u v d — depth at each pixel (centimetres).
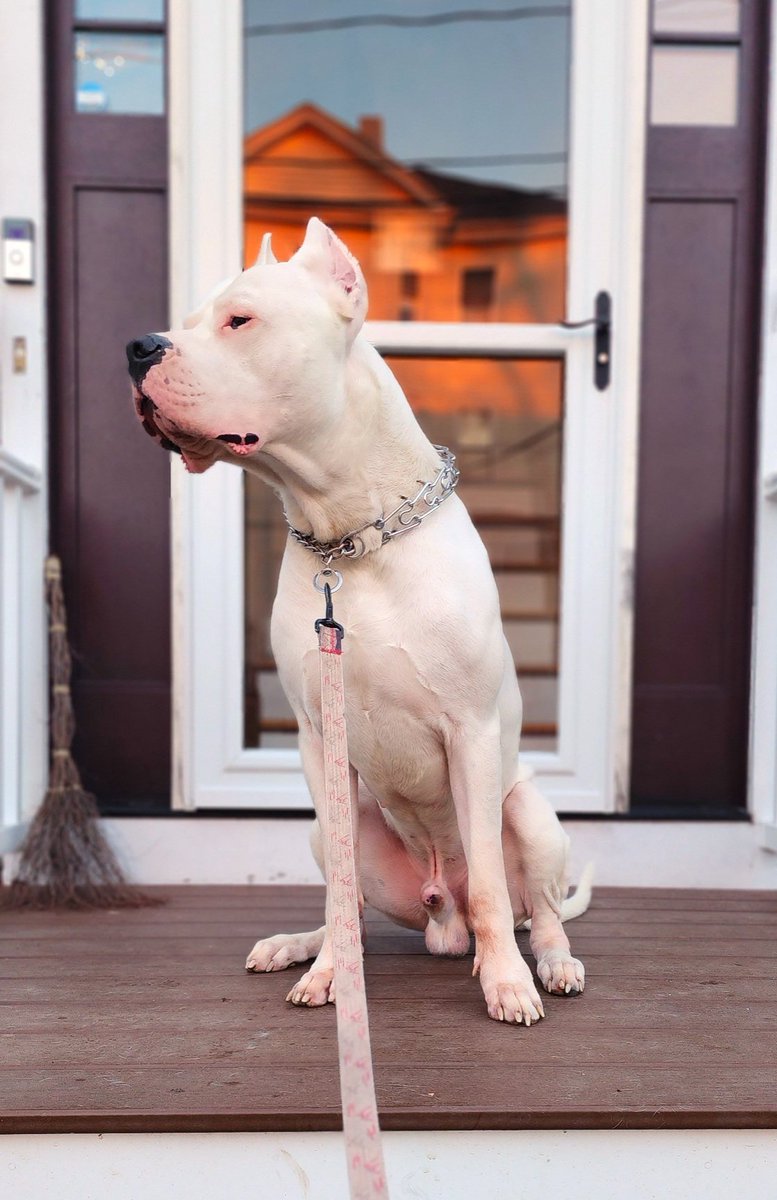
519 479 490
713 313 257
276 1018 149
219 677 248
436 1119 119
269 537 315
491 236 365
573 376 254
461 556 152
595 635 251
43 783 243
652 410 257
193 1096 123
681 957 179
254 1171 120
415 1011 152
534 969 174
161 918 210
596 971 171
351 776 166
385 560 149
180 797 247
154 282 254
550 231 338
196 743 247
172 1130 119
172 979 168
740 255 257
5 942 192
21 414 244
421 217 371
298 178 354
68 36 250
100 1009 154
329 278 140
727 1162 122
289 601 154
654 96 254
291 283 136
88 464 254
